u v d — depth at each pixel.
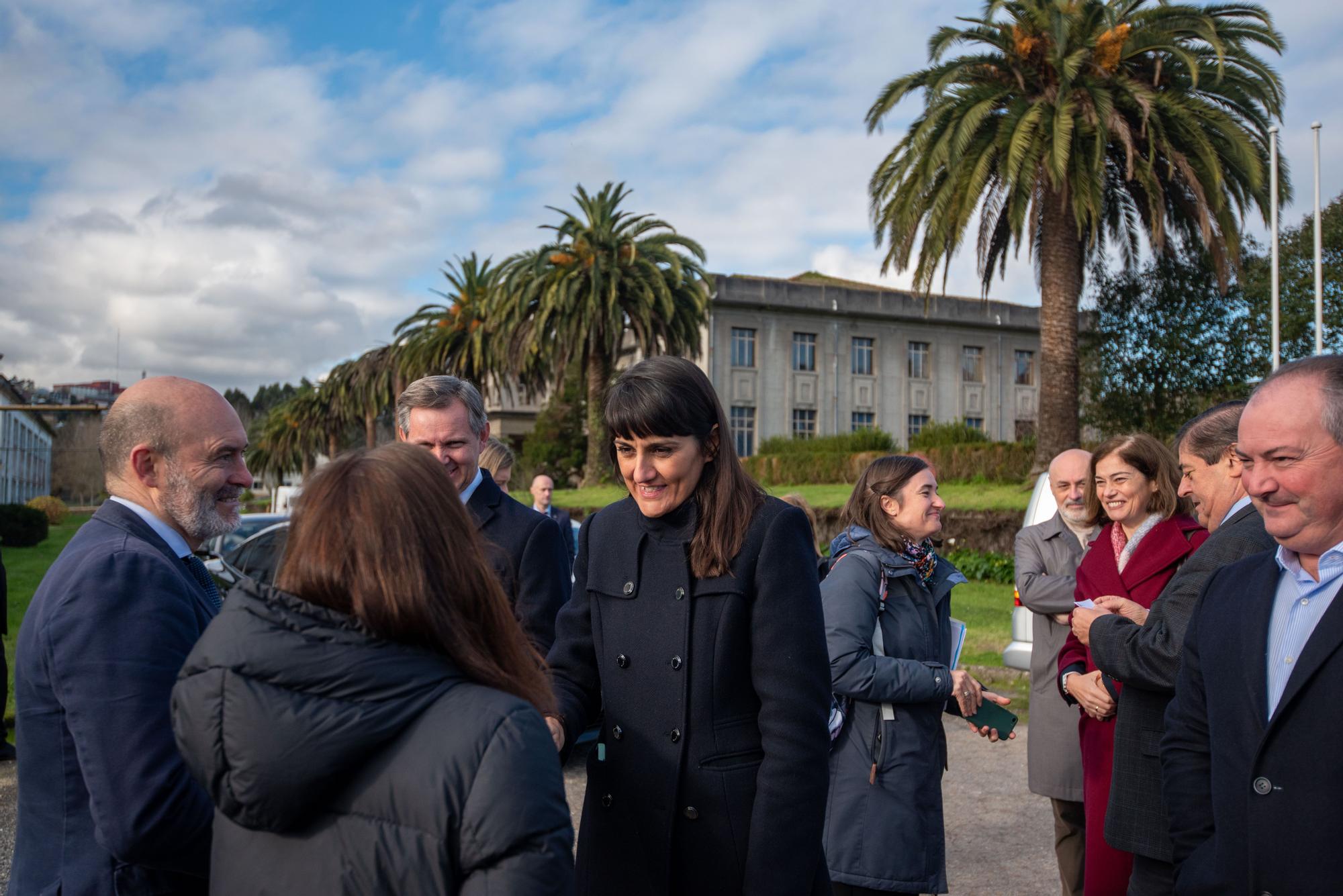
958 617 11.04
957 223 17.67
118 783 1.66
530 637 2.98
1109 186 19.75
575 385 38.69
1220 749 1.97
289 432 60.59
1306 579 1.92
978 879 4.11
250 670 1.30
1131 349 22.67
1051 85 17.45
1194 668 2.13
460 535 1.48
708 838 2.04
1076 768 3.54
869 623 2.83
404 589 1.37
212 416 2.12
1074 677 3.02
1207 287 21.75
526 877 1.27
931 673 2.80
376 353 44.62
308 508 1.45
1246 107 17.61
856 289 48.75
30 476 76.50
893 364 49.50
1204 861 2.00
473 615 1.48
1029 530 4.00
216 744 1.29
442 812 1.27
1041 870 4.20
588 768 2.22
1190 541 3.15
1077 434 18.89
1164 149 16.75
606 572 2.23
